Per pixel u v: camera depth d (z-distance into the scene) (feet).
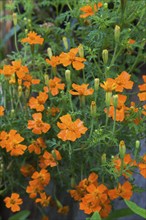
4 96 2.09
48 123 2.01
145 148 2.41
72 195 2.01
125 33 2.06
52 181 2.28
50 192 2.35
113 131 1.86
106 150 2.01
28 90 2.03
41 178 2.00
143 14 2.06
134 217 2.47
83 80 2.08
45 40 2.26
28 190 2.02
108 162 1.93
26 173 2.15
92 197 1.90
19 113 2.08
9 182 2.16
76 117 2.03
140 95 1.89
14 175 2.22
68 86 1.93
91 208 1.90
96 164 2.14
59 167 2.10
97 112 1.96
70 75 1.98
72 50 1.94
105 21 1.98
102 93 1.99
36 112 2.07
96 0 2.02
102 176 1.96
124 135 2.00
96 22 1.98
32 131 1.94
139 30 2.12
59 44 2.28
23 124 2.05
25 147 1.95
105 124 1.95
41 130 1.95
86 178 2.06
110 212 2.13
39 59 2.09
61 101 2.00
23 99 2.09
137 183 2.41
